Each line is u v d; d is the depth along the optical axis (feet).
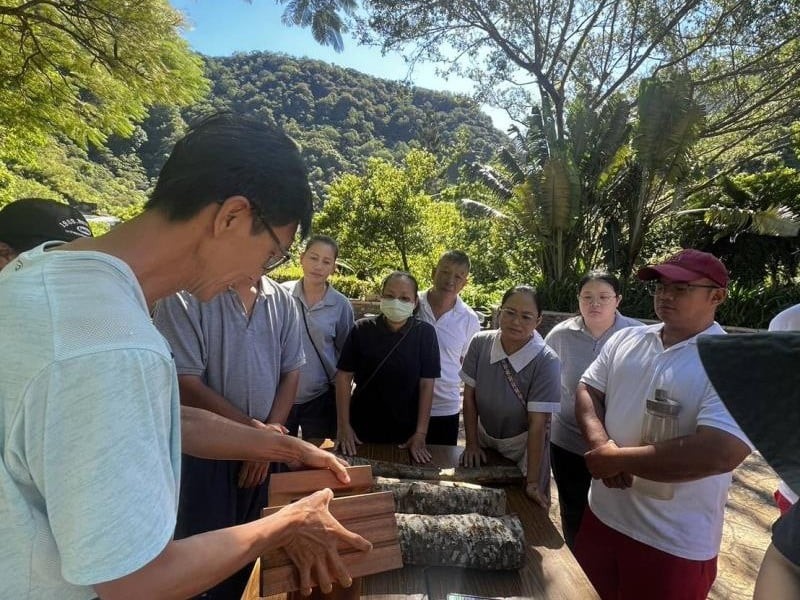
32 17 20.34
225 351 6.10
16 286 2.22
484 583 4.06
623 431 5.74
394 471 5.62
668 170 31.04
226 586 5.51
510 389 6.70
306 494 3.69
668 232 37.06
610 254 33.86
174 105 25.84
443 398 9.45
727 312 28.19
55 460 1.98
